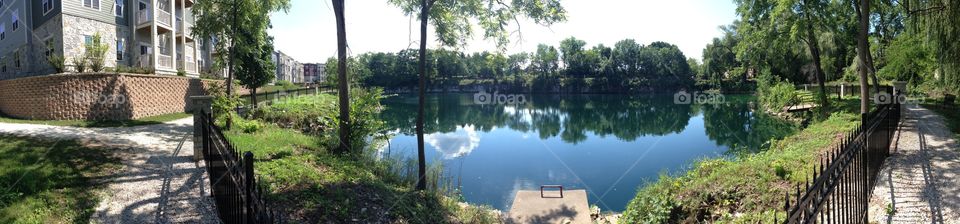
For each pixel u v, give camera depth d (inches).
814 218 135.0
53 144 430.0
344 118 561.0
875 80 915.4
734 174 363.9
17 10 1037.2
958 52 602.9
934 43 641.0
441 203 410.6
